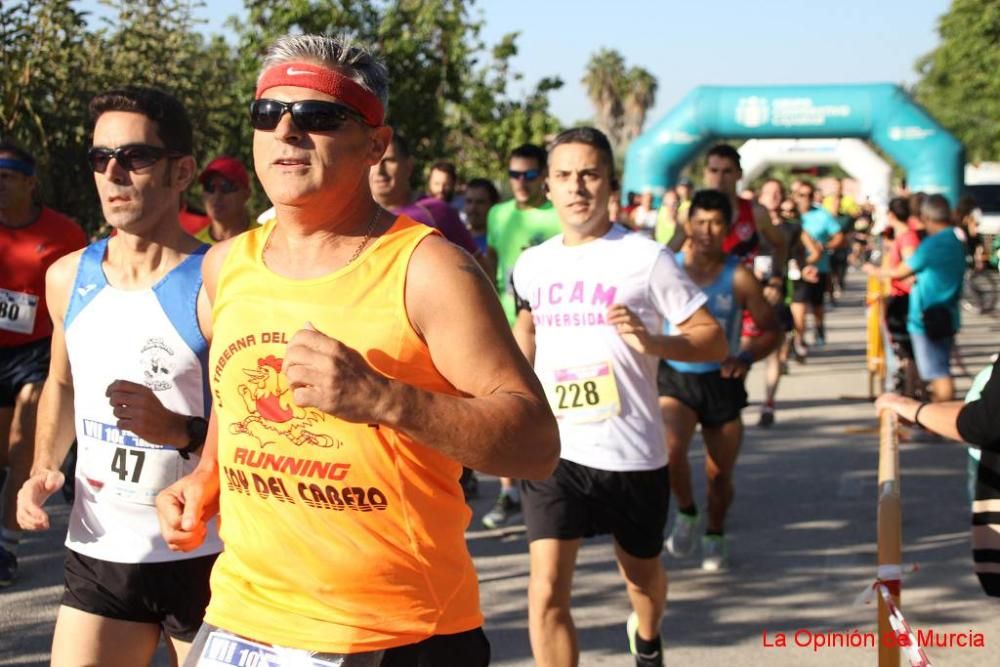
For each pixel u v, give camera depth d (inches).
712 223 228.8
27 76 382.0
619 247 167.6
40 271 226.8
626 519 161.3
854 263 1267.2
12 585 227.3
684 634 198.8
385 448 84.4
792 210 528.4
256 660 88.4
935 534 259.9
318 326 85.1
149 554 118.5
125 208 119.0
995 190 1221.7
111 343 120.0
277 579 88.2
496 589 224.1
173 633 121.7
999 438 119.8
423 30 529.0
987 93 1222.9
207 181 244.4
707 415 229.1
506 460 79.7
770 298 335.9
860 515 277.6
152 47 460.8
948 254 344.8
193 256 121.5
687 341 163.2
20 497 123.3
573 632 155.2
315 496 85.9
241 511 90.0
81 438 122.5
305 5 502.9
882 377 454.9
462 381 83.5
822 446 361.7
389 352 84.1
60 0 393.4
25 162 226.4
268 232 91.3
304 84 84.8
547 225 295.0
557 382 165.2
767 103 772.0
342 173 85.6
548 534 155.9
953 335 348.5
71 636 120.2
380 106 87.7
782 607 212.5
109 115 120.5
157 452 118.8
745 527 267.4
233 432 89.1
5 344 226.4
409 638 86.4
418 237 85.5
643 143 797.2
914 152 771.4
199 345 119.0
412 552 86.3
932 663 183.0
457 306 83.2
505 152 585.6
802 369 547.2
